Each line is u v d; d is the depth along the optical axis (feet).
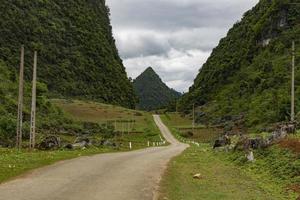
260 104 453.58
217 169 94.27
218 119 549.13
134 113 616.39
